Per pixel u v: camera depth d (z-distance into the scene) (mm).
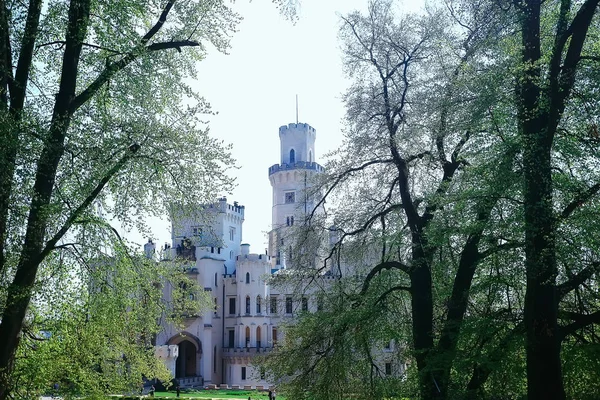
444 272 18172
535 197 12633
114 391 20422
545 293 12836
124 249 16484
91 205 15812
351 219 20594
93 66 16688
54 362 17719
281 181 85125
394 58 19578
